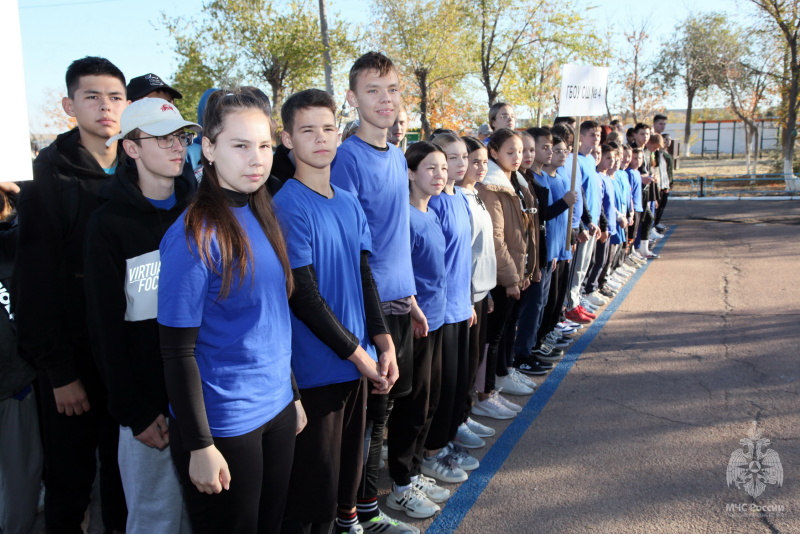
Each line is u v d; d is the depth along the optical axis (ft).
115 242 7.24
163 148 7.43
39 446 9.50
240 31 64.13
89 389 8.65
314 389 7.77
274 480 6.81
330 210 7.78
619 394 14.89
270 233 6.66
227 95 6.37
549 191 16.31
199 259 5.95
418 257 10.02
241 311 6.28
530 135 15.29
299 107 7.64
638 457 11.84
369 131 9.34
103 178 8.70
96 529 10.20
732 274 27.53
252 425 6.36
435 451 11.68
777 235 37.14
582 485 10.94
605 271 24.25
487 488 10.97
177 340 5.95
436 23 63.26
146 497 7.60
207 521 6.48
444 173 10.29
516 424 13.51
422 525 9.92
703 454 11.85
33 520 9.62
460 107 83.10
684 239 38.01
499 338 13.78
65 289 8.32
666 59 96.53
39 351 8.04
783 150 68.08
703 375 15.85
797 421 13.05
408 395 9.98
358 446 8.57
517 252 13.51
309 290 7.27
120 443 7.70
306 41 63.16
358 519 9.63
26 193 8.13
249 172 6.33
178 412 5.96
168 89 10.71
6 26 6.43
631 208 26.32
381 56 9.29
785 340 18.22
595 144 20.54
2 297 8.96
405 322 9.41
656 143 31.78
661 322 20.79
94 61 8.87
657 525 9.71
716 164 110.32
